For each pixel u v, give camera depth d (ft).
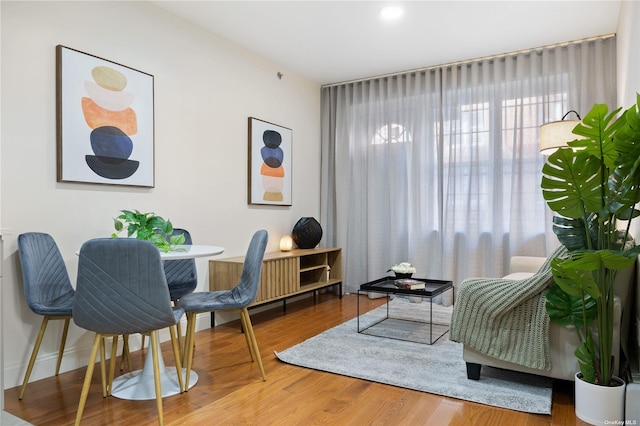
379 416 6.57
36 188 8.23
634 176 5.74
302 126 16.35
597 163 6.21
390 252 15.98
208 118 12.16
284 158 15.20
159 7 10.75
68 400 7.22
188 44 11.58
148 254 6.16
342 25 11.92
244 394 7.40
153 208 10.53
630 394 6.02
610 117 5.79
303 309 14.20
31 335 8.13
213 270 12.12
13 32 7.91
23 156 8.04
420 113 15.48
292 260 13.62
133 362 9.12
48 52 8.43
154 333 6.49
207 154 12.11
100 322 6.25
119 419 6.51
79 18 8.98
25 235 7.48
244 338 10.85
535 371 7.24
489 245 14.30
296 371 8.50
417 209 15.34
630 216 6.10
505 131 14.07
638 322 7.19
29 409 6.89
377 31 12.32
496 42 13.15
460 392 7.32
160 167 10.73
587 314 6.61
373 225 16.20
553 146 10.95
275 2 10.58
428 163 15.33
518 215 13.65
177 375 8.09
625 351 7.30
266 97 14.47
